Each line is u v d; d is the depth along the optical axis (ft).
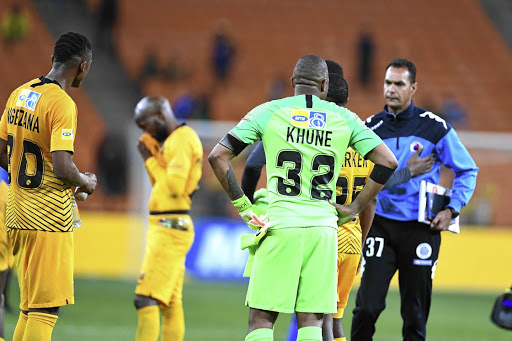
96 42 298.56
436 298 167.12
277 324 122.42
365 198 57.52
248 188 65.62
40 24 300.40
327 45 323.78
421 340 73.46
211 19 326.65
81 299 140.67
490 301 165.78
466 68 319.27
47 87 59.57
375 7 337.31
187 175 79.05
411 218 73.15
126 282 172.65
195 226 184.34
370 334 72.84
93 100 278.87
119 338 101.45
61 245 60.23
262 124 56.29
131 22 320.50
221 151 56.18
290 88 297.33
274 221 55.62
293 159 55.83
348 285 67.87
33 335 59.11
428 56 322.34
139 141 81.71
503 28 336.70
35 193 59.57
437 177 76.07
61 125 58.44
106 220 188.75
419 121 74.84
